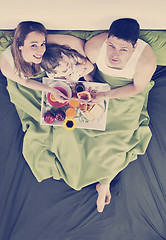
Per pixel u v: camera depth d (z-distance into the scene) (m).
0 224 1.56
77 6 1.26
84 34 1.33
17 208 1.55
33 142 1.47
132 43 1.30
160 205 1.54
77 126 1.44
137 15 1.25
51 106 1.43
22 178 1.54
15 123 1.52
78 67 1.38
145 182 1.54
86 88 1.42
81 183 1.49
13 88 1.44
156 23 1.27
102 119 1.44
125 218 1.55
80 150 1.46
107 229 1.55
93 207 1.55
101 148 1.45
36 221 1.55
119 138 1.44
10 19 1.28
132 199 1.55
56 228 1.55
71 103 1.42
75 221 1.55
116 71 1.38
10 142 1.52
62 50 1.35
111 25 1.27
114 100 1.43
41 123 1.44
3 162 1.53
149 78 1.38
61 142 1.44
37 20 1.29
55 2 1.27
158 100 1.50
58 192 1.55
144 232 1.55
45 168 1.50
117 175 1.55
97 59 1.36
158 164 1.52
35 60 1.36
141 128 1.48
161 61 1.38
